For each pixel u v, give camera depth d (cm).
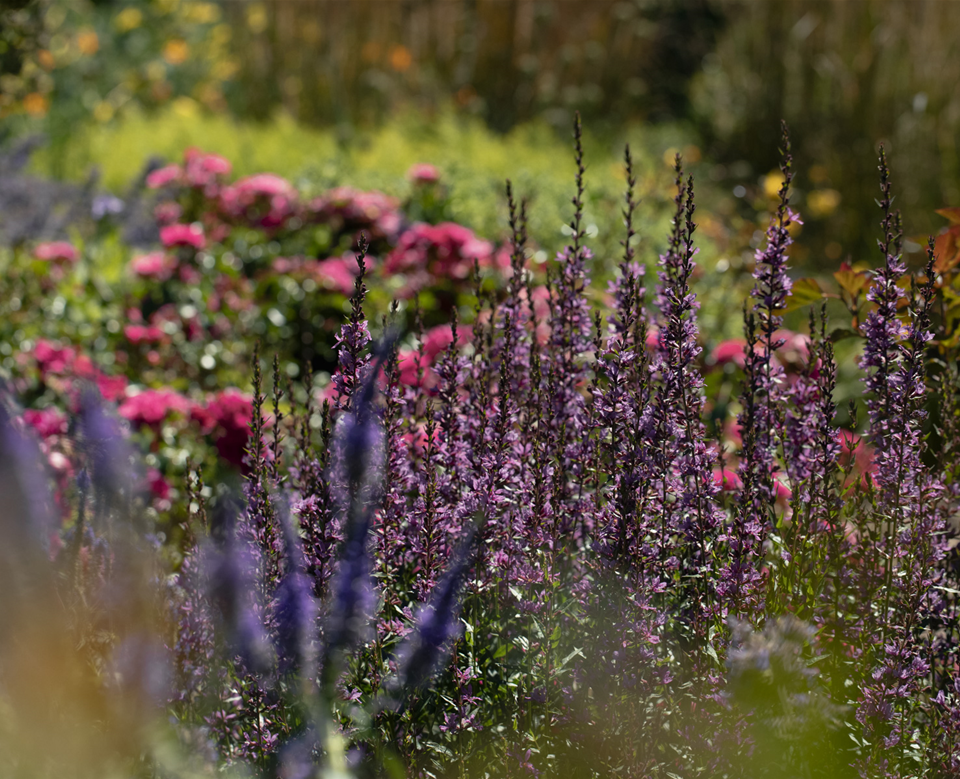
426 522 185
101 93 1207
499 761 175
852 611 198
